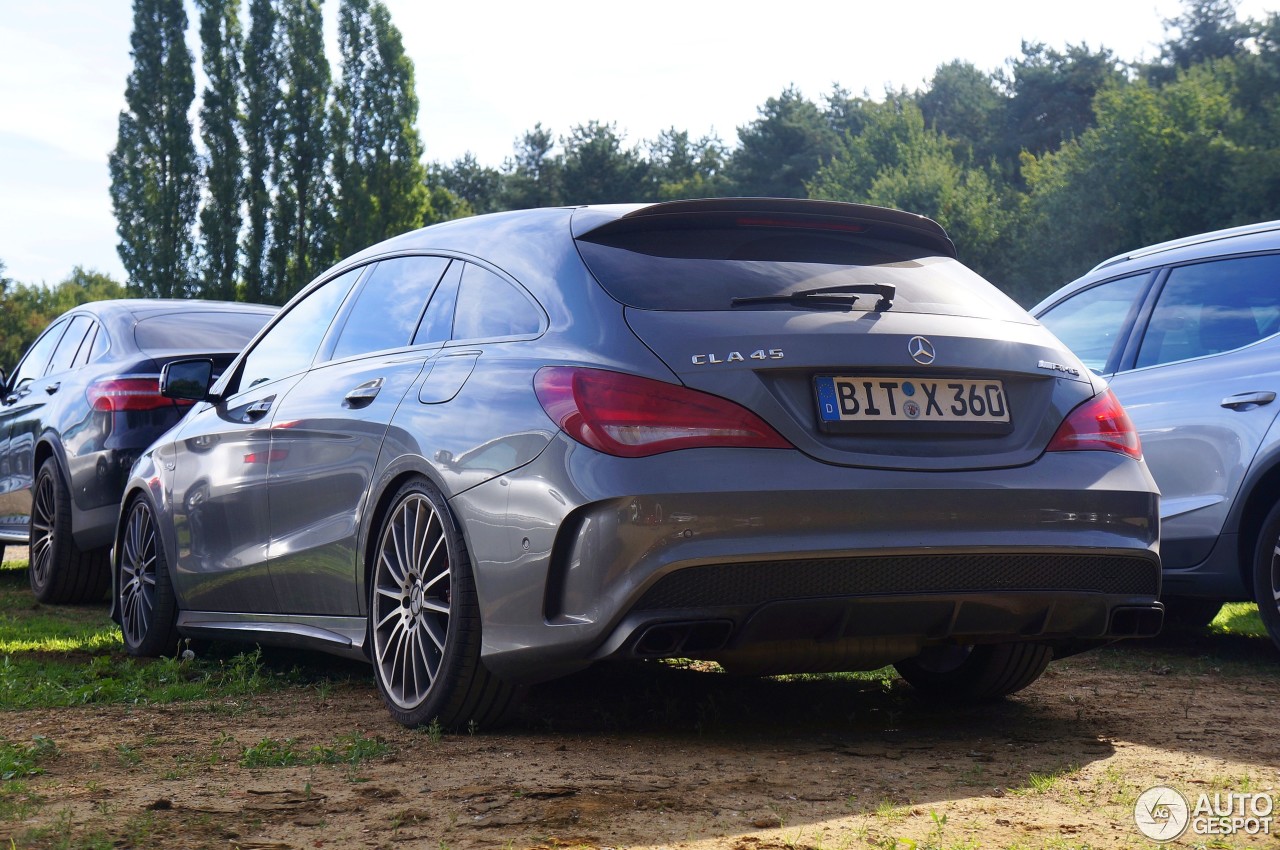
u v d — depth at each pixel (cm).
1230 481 502
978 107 8462
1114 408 344
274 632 436
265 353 485
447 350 366
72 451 702
